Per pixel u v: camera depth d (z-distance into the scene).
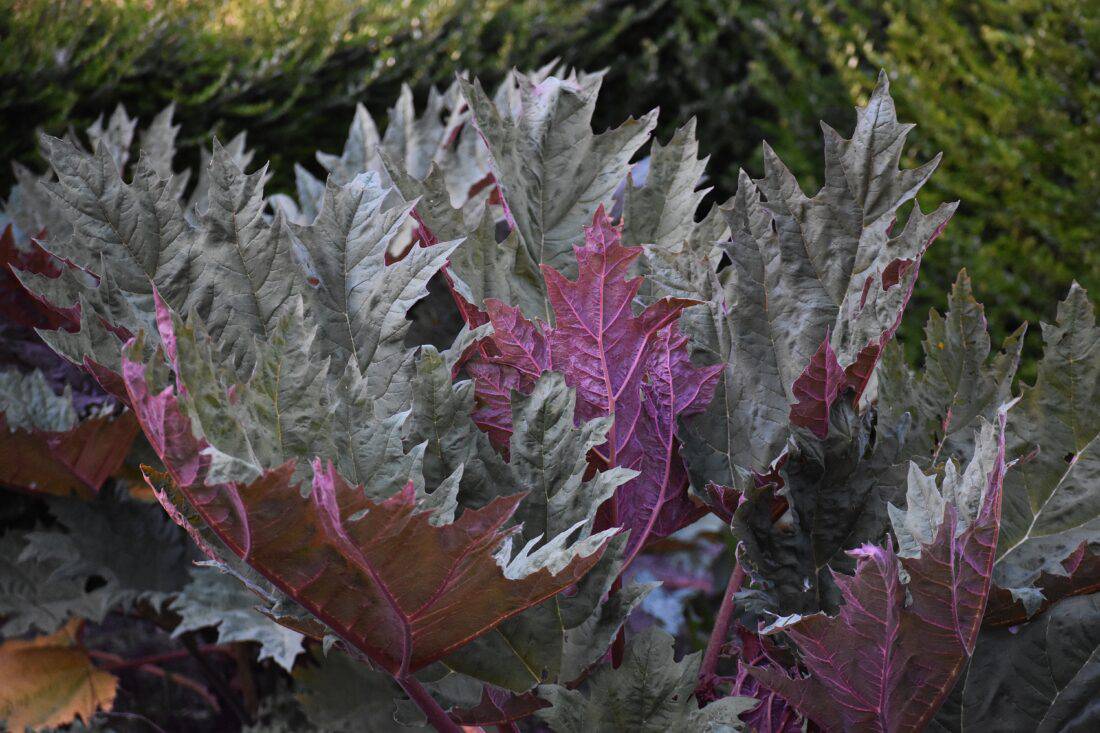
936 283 7.44
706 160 2.89
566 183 2.81
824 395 2.64
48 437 3.03
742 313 2.75
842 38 9.06
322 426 2.49
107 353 2.59
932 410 2.68
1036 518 2.63
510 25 9.03
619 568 2.59
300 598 2.46
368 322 2.64
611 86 10.23
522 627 2.58
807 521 2.65
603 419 2.58
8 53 6.13
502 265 2.77
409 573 2.43
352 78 7.99
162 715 3.49
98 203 2.62
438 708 2.55
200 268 2.64
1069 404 2.63
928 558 2.46
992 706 2.61
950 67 7.95
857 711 2.56
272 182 7.79
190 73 7.07
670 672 2.59
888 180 2.72
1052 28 7.21
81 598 3.12
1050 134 7.19
